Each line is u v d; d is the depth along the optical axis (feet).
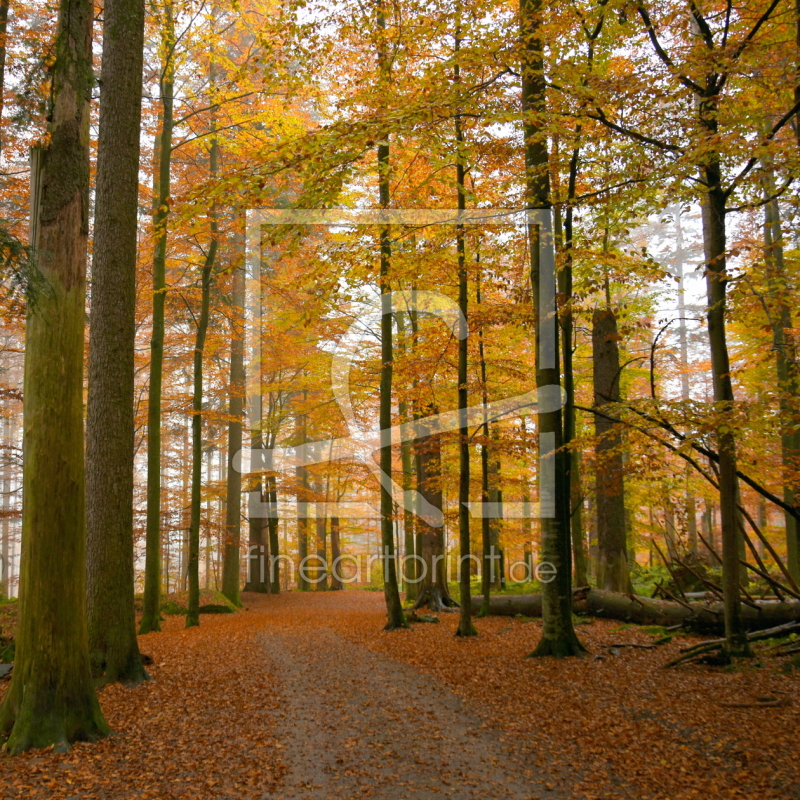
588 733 21.44
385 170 30.48
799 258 42.73
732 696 23.53
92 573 29.71
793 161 24.11
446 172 39.55
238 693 27.53
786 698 22.50
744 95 27.81
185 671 31.73
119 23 29.32
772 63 28.17
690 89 26.76
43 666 21.45
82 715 21.77
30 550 21.80
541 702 24.98
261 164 25.81
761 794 16.43
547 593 32.30
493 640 37.47
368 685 28.66
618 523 44.06
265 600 73.61
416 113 25.59
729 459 27.63
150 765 19.49
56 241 22.03
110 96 29.37
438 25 29.09
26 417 22.09
